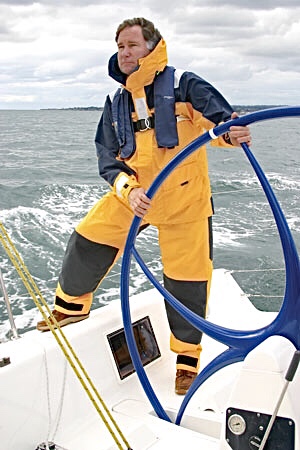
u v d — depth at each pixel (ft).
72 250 8.12
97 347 7.79
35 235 24.11
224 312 10.02
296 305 5.15
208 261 7.76
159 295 9.18
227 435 5.07
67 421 7.14
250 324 9.61
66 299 8.13
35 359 6.95
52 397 7.04
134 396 7.88
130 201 6.71
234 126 5.53
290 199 30.81
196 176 7.41
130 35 6.92
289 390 4.77
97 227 7.95
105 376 7.76
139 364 7.04
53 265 20.42
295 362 4.51
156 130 7.22
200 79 7.00
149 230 24.71
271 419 4.70
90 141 77.05
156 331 8.84
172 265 7.79
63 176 41.16
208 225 7.68
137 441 6.57
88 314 8.28
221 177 38.58
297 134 83.61
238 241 23.34
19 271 6.12
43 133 95.66
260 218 26.91
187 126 7.27
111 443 6.74
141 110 7.25
